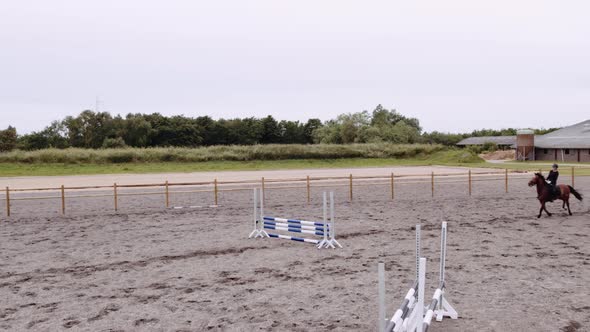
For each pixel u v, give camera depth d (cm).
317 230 1402
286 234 1611
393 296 904
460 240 1437
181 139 8788
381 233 1572
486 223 1744
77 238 1554
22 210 2262
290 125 10519
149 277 1070
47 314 834
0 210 2280
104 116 8638
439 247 1341
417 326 601
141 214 2098
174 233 1630
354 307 845
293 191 2994
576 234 1518
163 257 1266
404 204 2334
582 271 1068
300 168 5338
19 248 1402
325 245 1366
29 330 760
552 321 768
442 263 788
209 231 1666
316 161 6034
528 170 4478
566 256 1216
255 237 1544
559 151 6588
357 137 9162
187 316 813
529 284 973
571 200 2445
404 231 1606
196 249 1365
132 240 1510
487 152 8031
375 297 900
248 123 10088
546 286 958
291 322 777
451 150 6800
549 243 1381
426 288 955
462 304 855
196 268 1146
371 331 736
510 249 1303
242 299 901
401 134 9412
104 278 1065
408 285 975
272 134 10200
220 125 9556
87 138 8312
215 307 857
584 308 827
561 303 855
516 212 2020
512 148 8400
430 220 1830
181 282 1026
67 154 5212
